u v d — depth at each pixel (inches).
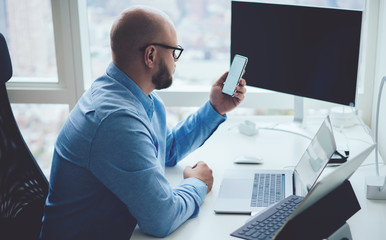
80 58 86.1
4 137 59.5
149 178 47.3
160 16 52.1
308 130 78.2
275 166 64.2
